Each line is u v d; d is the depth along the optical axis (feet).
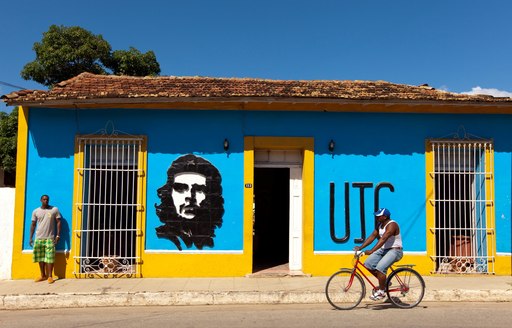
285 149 30.22
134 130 28.81
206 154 29.01
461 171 29.91
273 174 35.99
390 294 22.65
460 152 29.81
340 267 28.81
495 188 29.53
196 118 29.12
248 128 29.17
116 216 28.35
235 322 19.94
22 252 27.71
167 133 28.94
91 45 51.21
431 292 24.43
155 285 25.96
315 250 28.96
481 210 29.48
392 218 29.25
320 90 29.94
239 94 27.81
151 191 28.66
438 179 29.48
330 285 22.90
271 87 30.86
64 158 28.43
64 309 23.26
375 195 29.27
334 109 29.25
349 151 29.45
